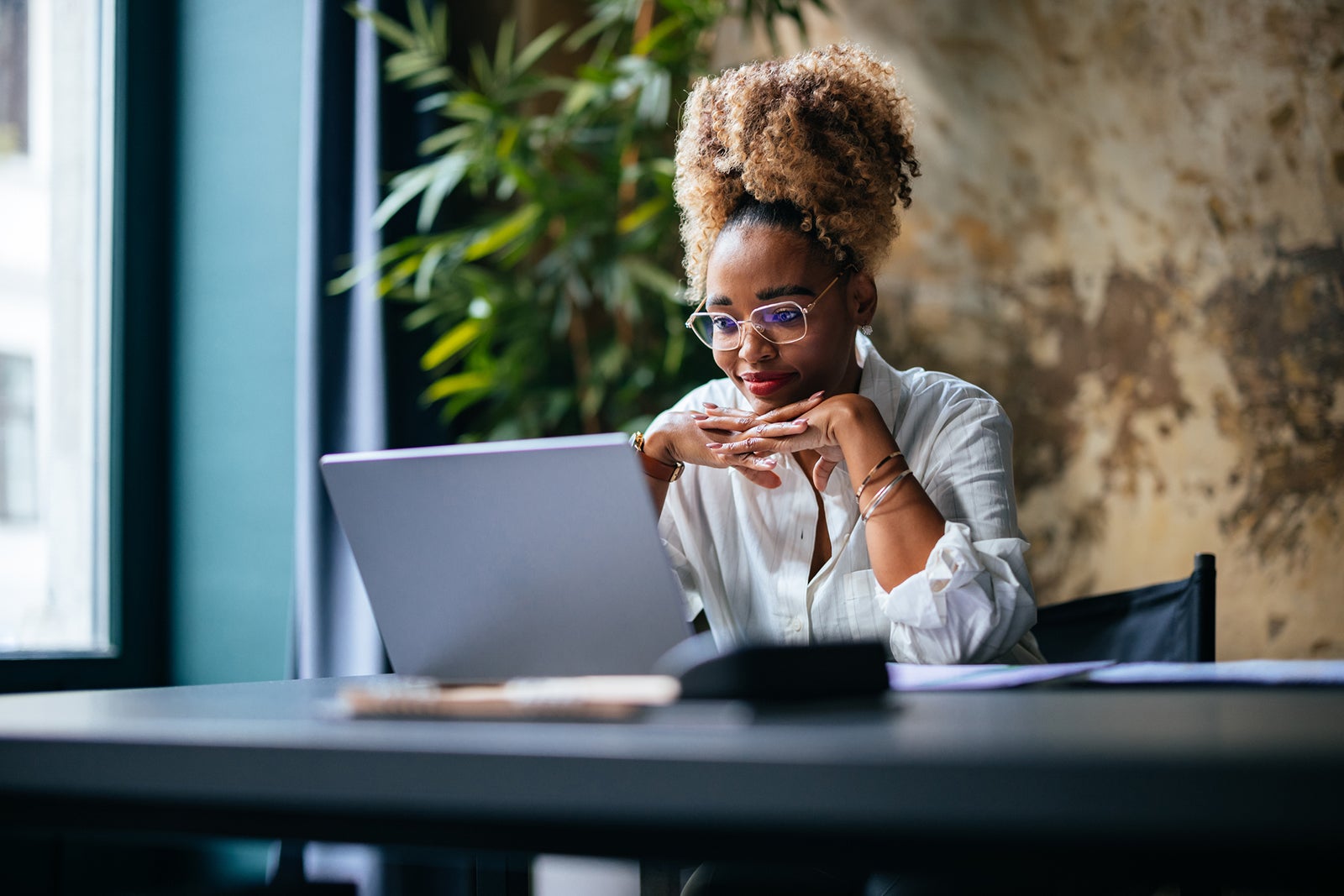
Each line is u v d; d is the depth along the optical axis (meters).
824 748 0.52
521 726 0.63
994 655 1.34
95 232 2.80
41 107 2.71
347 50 2.72
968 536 1.33
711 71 3.02
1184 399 2.64
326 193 2.63
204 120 2.89
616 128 3.09
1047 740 0.53
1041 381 2.76
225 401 2.82
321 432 2.56
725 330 1.57
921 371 1.76
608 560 0.89
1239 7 2.62
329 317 2.61
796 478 1.64
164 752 0.62
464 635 0.97
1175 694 0.80
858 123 1.58
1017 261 2.79
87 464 2.77
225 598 2.79
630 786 0.52
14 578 2.61
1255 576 2.56
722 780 0.51
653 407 3.01
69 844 2.39
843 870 0.49
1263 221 2.59
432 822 0.56
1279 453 2.56
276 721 0.68
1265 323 2.58
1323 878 0.43
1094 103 2.74
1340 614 2.49
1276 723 0.61
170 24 2.93
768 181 1.55
